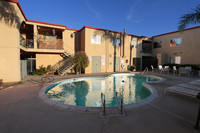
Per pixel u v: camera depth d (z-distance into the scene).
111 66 16.44
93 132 2.55
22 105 4.11
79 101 5.99
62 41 14.36
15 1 8.28
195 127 2.69
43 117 3.24
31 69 14.04
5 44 8.20
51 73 13.73
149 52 20.16
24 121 3.02
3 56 8.18
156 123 2.93
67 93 7.15
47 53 13.84
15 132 2.56
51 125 2.83
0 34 8.02
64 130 2.62
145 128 2.71
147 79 11.65
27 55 15.68
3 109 3.78
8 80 8.38
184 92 4.71
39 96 5.13
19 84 7.59
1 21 8.02
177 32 16.00
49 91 7.28
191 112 3.57
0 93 5.58
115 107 3.93
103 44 15.52
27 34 14.01
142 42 20.95
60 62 14.48
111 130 2.62
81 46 15.27
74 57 13.10
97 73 14.41
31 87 6.82
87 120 3.07
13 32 8.42
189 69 11.99
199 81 6.34
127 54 17.88
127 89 8.20
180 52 15.63
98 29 14.88
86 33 13.99
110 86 8.95
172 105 4.13
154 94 5.46
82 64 12.99
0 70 8.15
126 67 17.92
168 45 17.34
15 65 8.55
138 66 19.30
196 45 13.86
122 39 17.19
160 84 7.78
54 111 3.63
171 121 3.03
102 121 3.02
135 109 3.77
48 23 12.32
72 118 3.18
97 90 7.91
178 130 2.62
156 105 4.12
